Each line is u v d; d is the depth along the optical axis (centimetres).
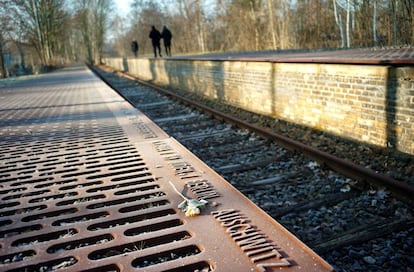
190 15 5678
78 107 889
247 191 536
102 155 434
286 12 3067
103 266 200
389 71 628
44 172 385
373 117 680
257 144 779
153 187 318
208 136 878
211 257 199
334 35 2567
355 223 426
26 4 4259
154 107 1362
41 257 214
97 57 7281
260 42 3594
